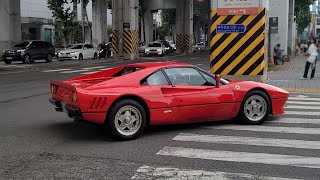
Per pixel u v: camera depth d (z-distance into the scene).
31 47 32.34
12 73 22.69
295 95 13.47
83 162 5.82
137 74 7.37
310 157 6.08
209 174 5.30
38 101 12.02
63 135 7.53
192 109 7.61
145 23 63.84
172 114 7.45
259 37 12.04
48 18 55.97
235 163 5.79
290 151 6.40
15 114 9.80
